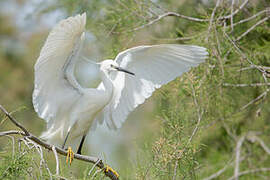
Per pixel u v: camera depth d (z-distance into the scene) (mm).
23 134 6629
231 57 10352
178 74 8750
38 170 5883
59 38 7531
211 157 12219
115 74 9336
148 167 7586
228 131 11664
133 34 10703
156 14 10836
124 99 9164
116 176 8141
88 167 7109
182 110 9312
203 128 10547
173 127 8195
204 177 11805
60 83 8492
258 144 12336
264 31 10359
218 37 9727
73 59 8211
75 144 9695
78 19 7332
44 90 8312
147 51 8703
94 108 8961
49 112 8594
